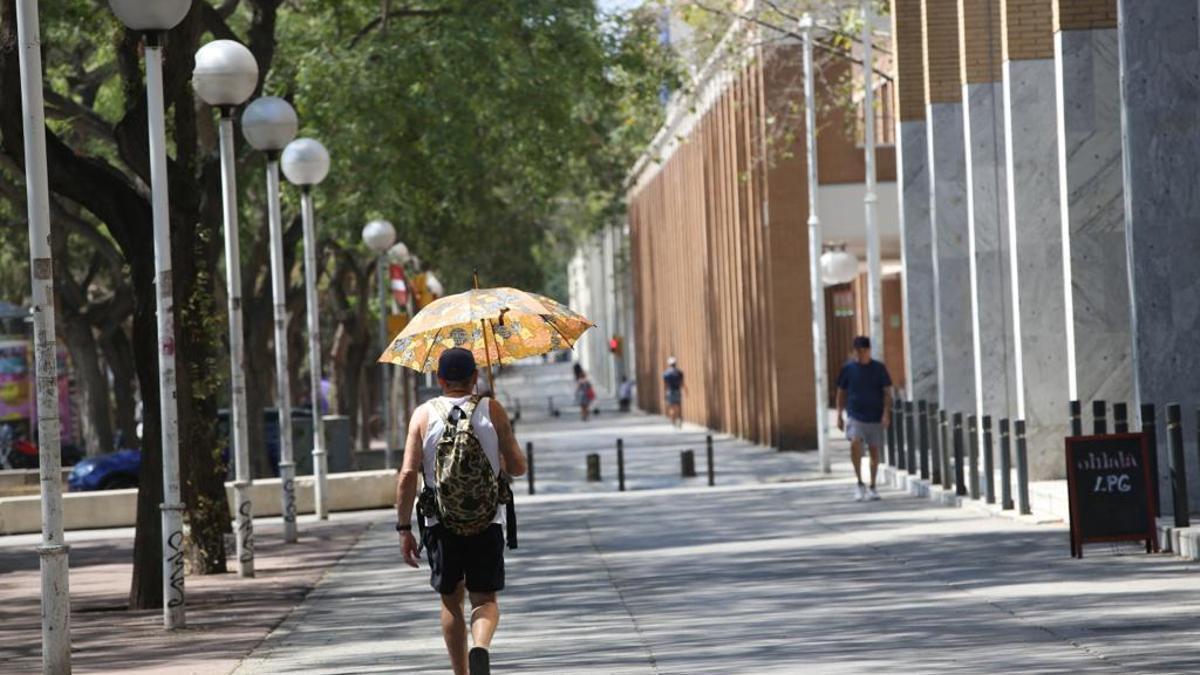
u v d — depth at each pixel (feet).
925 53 165.37
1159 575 83.66
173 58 99.86
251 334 200.75
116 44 102.37
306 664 69.67
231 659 72.69
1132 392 123.85
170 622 84.89
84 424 255.91
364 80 177.47
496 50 181.88
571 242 393.09
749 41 228.43
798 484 181.88
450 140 184.75
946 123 165.27
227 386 198.29
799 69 242.58
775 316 248.73
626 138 303.27
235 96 104.99
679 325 404.36
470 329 59.77
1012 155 138.82
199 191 104.12
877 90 244.22
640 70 203.00
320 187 198.29
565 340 59.72
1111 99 123.13
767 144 241.14
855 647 65.87
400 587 99.71
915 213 177.06
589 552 115.24
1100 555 94.32
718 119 316.40
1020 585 83.15
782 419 249.55
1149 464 93.97
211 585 105.40
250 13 194.39
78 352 235.20
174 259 103.71
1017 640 65.21
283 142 129.90
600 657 66.90
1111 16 123.03
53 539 66.18
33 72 65.87
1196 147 105.40
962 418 147.54
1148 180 105.70
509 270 312.71
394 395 283.18
